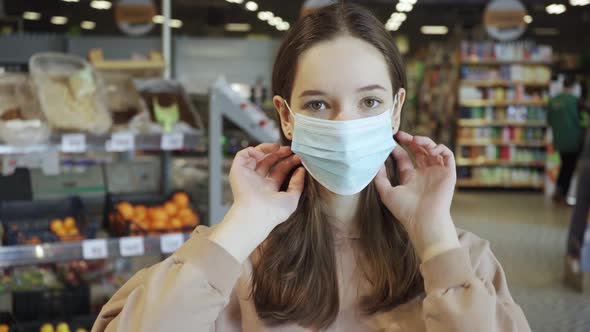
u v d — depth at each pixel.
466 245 1.45
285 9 19.88
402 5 16.55
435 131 14.12
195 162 4.84
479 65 12.77
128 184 4.34
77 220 3.90
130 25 10.17
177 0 19.80
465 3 17.14
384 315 1.40
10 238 3.45
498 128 12.67
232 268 1.31
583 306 5.35
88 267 4.03
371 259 1.41
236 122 3.98
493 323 1.27
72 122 3.55
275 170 1.46
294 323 1.39
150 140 3.74
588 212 5.68
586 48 22.30
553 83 12.52
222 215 3.96
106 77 4.07
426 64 15.45
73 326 3.59
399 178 1.49
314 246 1.40
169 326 1.25
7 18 14.47
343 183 1.36
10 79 3.69
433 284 1.31
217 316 1.36
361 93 1.32
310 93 1.33
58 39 7.77
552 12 19.20
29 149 3.45
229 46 8.98
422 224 1.36
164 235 3.62
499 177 12.62
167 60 5.32
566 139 10.52
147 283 1.30
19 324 3.51
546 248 7.42
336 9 1.35
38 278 3.85
